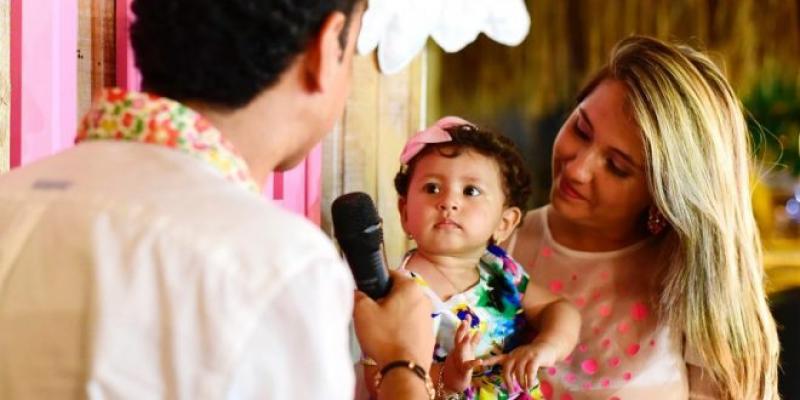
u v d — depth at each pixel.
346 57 0.99
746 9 2.71
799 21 2.69
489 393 1.61
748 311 1.77
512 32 2.37
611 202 1.74
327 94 0.96
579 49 2.74
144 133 0.90
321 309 0.83
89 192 0.86
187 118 0.90
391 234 2.36
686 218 1.70
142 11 0.92
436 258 1.66
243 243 0.82
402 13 2.17
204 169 0.89
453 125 1.70
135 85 1.66
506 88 2.76
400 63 2.24
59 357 0.81
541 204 2.77
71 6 1.54
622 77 1.72
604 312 1.80
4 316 0.83
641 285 1.81
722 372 1.75
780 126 2.71
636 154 1.70
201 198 0.85
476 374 1.61
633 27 2.73
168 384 0.80
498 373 1.62
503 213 1.71
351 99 2.21
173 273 0.81
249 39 0.89
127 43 1.64
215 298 0.80
